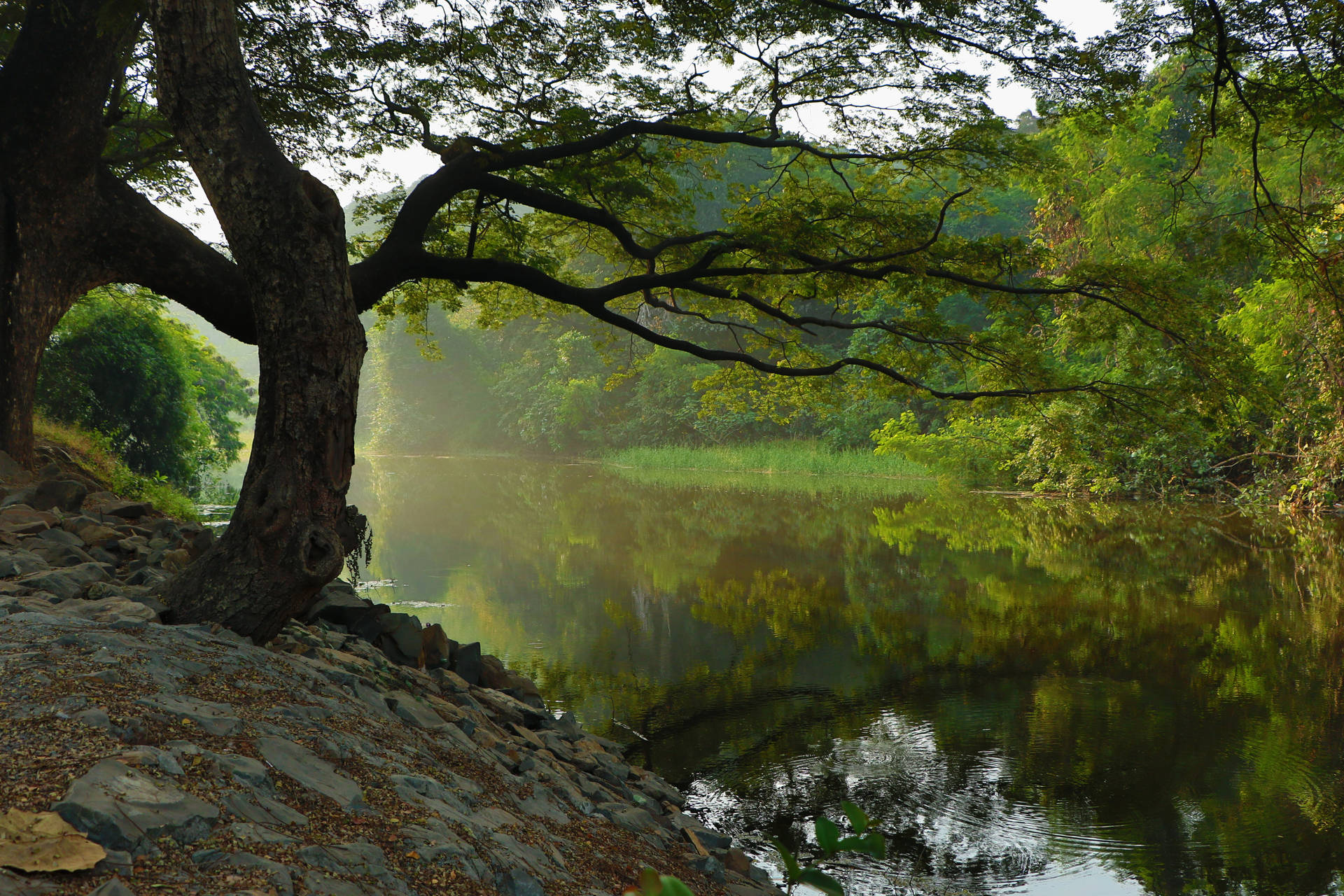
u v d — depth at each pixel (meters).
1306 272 9.41
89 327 18.12
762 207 11.09
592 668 9.81
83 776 2.47
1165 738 7.84
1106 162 29.59
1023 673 9.68
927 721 8.27
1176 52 8.84
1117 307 10.73
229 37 4.79
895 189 12.35
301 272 4.68
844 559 16.44
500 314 15.76
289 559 4.65
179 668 3.66
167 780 2.60
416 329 15.64
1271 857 5.80
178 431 19.84
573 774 5.37
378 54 10.23
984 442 29.89
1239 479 26.47
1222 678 9.48
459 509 25.03
